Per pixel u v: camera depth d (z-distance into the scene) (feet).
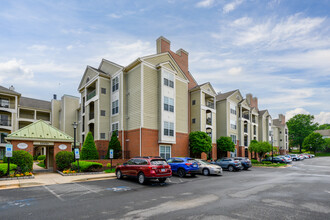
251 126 147.33
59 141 57.00
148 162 40.16
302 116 276.82
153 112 75.41
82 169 51.42
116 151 72.02
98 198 28.14
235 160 72.49
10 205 24.53
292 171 71.31
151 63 77.87
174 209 23.02
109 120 83.87
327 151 279.69
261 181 45.06
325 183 42.01
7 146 41.75
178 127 85.97
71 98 128.16
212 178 50.44
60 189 34.14
